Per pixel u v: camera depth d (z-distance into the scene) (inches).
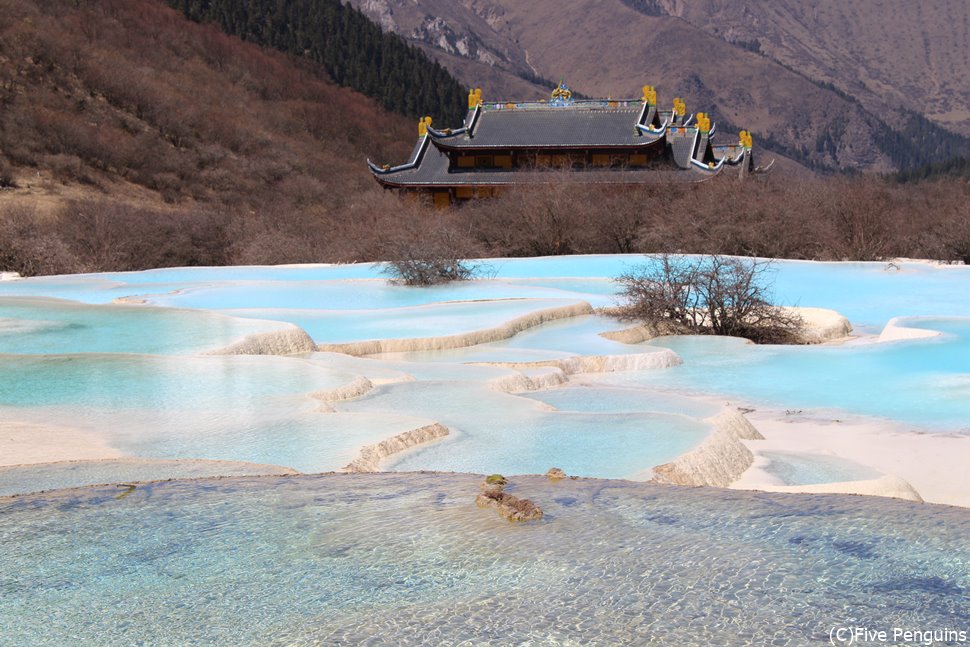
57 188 3235.7
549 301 847.7
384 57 6461.6
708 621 146.7
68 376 472.7
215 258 1993.1
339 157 4722.0
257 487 229.6
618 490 220.4
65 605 158.4
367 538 187.3
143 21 5108.3
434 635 144.5
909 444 436.5
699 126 2573.8
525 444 371.6
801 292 1040.8
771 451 420.8
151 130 4018.2
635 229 1697.8
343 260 1637.6
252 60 5364.2
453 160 2524.6
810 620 147.0
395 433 362.6
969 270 1171.3
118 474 270.1
